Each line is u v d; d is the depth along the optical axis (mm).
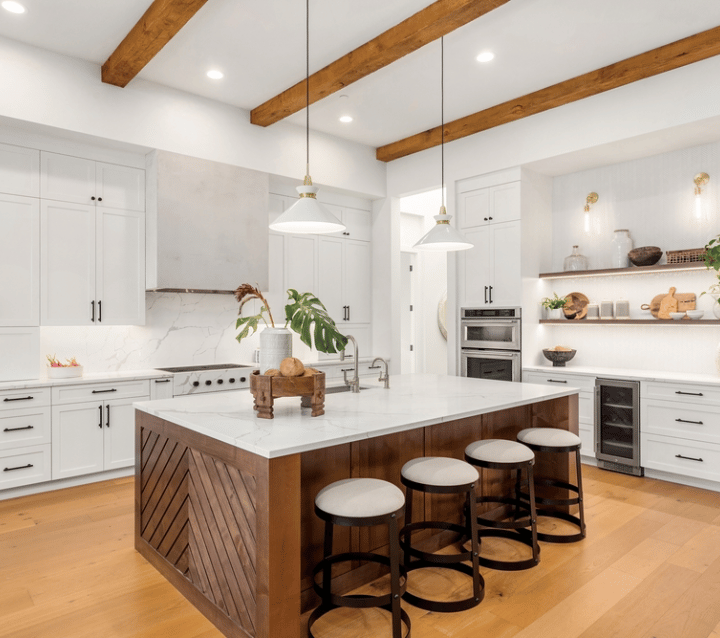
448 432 2953
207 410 2557
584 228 5164
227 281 4734
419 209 7473
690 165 4441
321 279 5824
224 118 4746
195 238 4535
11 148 3834
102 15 3361
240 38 3637
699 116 3754
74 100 3914
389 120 5148
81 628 2148
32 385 3736
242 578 2012
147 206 4469
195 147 4555
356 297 6160
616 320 4668
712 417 3826
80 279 4145
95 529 3162
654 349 4727
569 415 3311
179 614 2262
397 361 6184
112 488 3932
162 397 4359
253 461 1941
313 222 2922
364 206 6262
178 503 2463
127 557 2791
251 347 5426
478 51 3787
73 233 4113
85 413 3980
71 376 4027
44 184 3979
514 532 2943
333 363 5535
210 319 5160
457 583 2520
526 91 4477
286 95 4453
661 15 3338
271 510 1867
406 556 2553
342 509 1946
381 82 4281
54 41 3682
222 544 2135
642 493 3826
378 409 2570
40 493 3820
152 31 3320
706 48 3537
